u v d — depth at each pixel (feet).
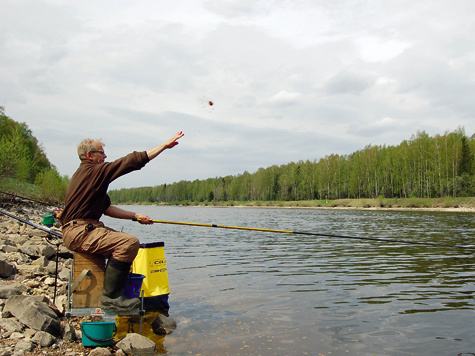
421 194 243.60
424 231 63.36
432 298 20.67
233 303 19.63
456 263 32.07
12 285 17.78
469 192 215.10
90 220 14.02
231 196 465.06
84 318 16.39
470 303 19.69
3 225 43.80
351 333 15.25
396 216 122.93
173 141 13.67
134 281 15.93
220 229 76.64
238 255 37.78
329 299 20.47
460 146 225.76
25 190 101.09
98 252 13.74
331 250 41.22
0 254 23.99
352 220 101.55
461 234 57.11
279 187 395.34
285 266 30.96
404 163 260.62
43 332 12.80
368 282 24.66
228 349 13.46
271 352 13.23
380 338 14.74
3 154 75.05
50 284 19.92
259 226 81.15
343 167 312.91
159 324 16.08
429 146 251.60
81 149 14.38
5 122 161.79
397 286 23.50
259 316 17.46
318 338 14.66
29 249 26.35
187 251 41.14
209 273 27.89
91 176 13.74
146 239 55.01
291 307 18.92
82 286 13.80
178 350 13.32
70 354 12.16
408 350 13.58
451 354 13.26
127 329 15.46
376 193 272.10
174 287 23.30
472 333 15.33
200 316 17.42
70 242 13.67
